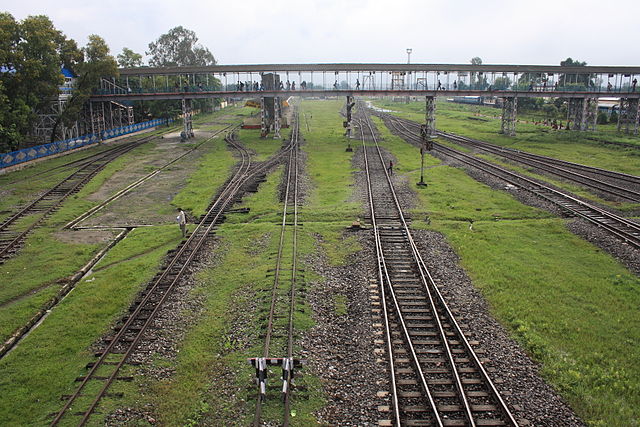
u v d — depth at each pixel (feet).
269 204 113.50
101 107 248.93
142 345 53.98
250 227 96.12
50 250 87.81
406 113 417.49
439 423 39.93
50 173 153.48
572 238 87.92
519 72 225.35
